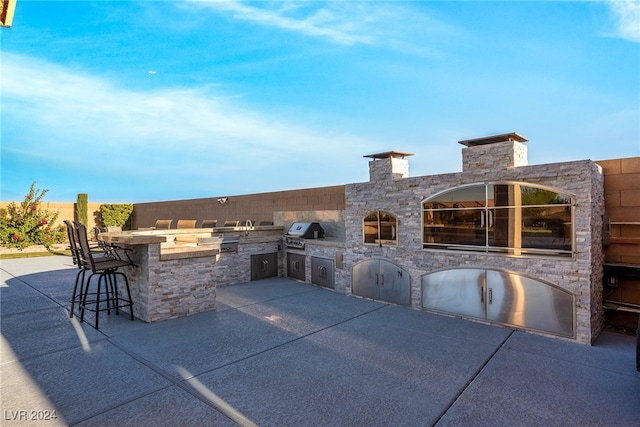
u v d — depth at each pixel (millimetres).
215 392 3150
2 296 6672
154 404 2945
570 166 4418
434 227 5688
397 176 6336
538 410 2904
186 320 5258
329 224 9109
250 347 4207
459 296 5402
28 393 3109
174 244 6871
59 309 5797
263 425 2670
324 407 2922
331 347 4227
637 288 4816
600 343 4410
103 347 4168
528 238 4758
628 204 4863
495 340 4484
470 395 3135
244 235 8430
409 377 3467
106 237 5402
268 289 7422
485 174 5125
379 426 2672
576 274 4398
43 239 14977
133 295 5461
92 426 2639
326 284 7508
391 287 6238
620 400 3062
